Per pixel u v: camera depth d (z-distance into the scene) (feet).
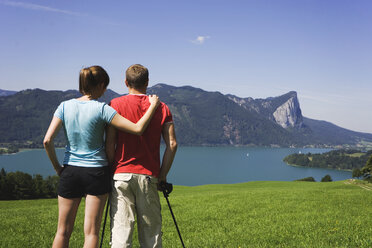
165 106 12.23
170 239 23.43
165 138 12.06
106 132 11.69
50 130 11.05
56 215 38.32
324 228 25.70
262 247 19.89
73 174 10.93
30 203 95.09
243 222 30.81
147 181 11.24
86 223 10.91
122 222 10.93
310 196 57.98
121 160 11.34
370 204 44.34
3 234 25.38
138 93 12.38
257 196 61.52
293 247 19.79
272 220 31.71
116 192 11.25
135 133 11.10
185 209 43.39
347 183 159.43
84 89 11.72
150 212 11.44
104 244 21.63
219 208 42.88
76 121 11.13
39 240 22.89
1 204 93.09
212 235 24.09
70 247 20.36
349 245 19.48
